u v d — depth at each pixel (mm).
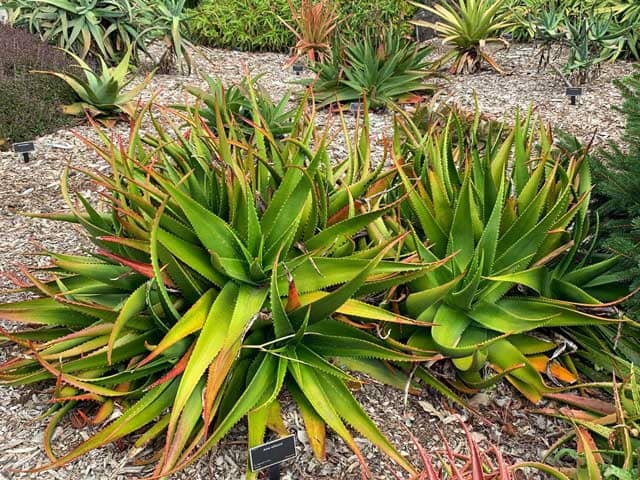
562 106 6309
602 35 7074
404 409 2553
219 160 2857
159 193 2508
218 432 2195
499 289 2871
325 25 7750
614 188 3033
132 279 2623
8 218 4137
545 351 2893
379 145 5309
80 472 2359
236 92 5004
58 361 2592
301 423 2559
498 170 3193
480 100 6570
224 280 2506
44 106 5605
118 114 5871
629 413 2463
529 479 2424
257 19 9117
